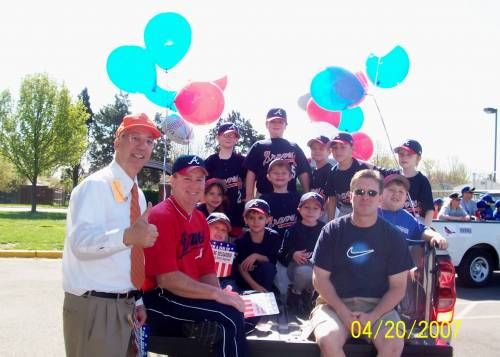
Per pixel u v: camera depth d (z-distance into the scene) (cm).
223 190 356
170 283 227
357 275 248
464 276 660
